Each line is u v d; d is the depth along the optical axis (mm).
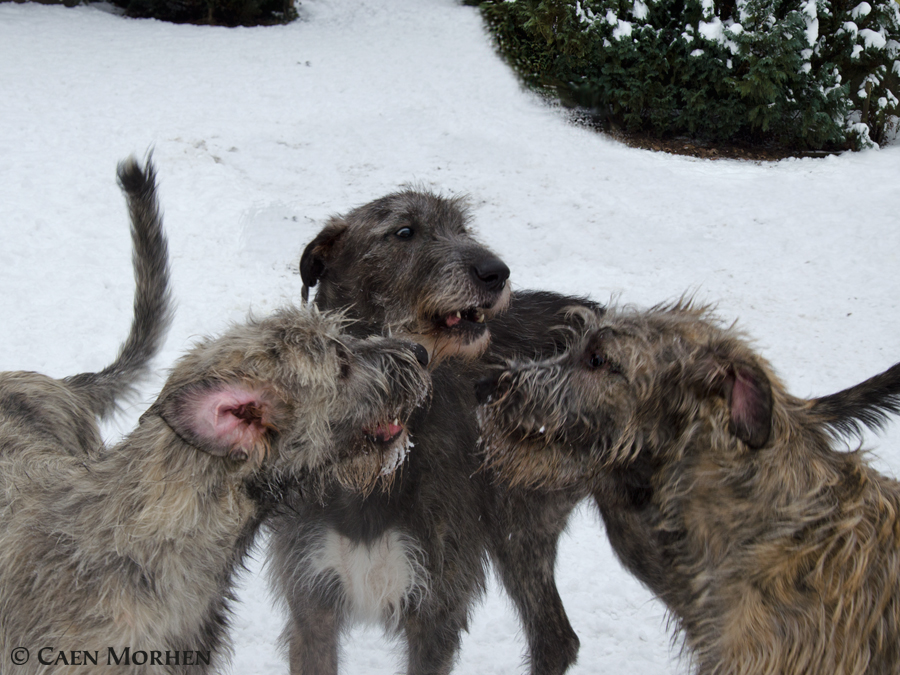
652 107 4863
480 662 1928
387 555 1703
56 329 2646
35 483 1594
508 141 4688
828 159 4680
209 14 6734
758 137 4973
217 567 1551
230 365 1517
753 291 3244
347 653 1961
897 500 1506
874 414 1567
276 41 6289
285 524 1739
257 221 3508
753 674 1480
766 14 4605
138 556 1497
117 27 6336
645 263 3463
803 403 1551
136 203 1958
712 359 1499
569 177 4305
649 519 1587
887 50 4785
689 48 4742
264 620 1985
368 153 4422
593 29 4941
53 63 5293
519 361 1678
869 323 3000
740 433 1445
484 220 3766
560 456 1611
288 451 1545
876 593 1457
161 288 2010
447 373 1826
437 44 6309
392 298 1828
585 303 1975
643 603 2049
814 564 1463
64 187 3574
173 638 1540
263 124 4660
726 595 1508
